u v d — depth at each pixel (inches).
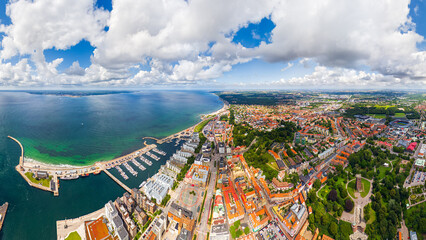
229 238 7711.6
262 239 7598.4
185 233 7544.3
